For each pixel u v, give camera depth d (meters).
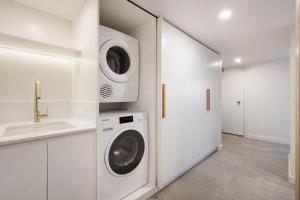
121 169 1.47
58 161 1.08
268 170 2.30
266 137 3.88
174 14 1.70
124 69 1.74
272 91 3.79
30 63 1.53
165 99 1.80
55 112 1.68
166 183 1.88
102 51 1.47
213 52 2.88
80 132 1.18
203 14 1.70
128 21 1.79
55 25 1.69
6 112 1.41
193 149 2.36
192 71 2.29
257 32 2.15
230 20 1.83
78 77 1.60
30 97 1.53
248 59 3.64
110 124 1.38
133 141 1.67
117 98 1.63
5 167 0.89
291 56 2.01
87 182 1.23
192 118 2.31
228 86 4.53
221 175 2.15
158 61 1.75
